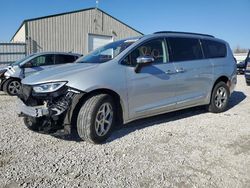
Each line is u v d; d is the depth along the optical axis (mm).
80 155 4008
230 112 6887
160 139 4734
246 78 12688
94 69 4508
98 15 26047
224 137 4898
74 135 4859
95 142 4414
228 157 4031
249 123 5828
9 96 10195
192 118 6180
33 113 4211
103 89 4508
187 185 3238
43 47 22969
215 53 6730
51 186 3162
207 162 3857
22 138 4695
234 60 7230
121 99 4715
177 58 5734
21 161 3781
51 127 4254
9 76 10438
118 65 4758
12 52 21328
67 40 24344
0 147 4270
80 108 4328
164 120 5973
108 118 4586
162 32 5695
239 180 3371
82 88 4227
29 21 22078
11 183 3207
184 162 3846
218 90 6688
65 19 24031
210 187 3205
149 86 5109
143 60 4750
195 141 4668
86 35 25469
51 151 4141
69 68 4730
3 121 5816
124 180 3328
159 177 3414
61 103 4188
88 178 3361
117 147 4340
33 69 10875
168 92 5496
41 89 4273
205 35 6715
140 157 3980
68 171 3523
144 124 5633
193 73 5969
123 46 5180
